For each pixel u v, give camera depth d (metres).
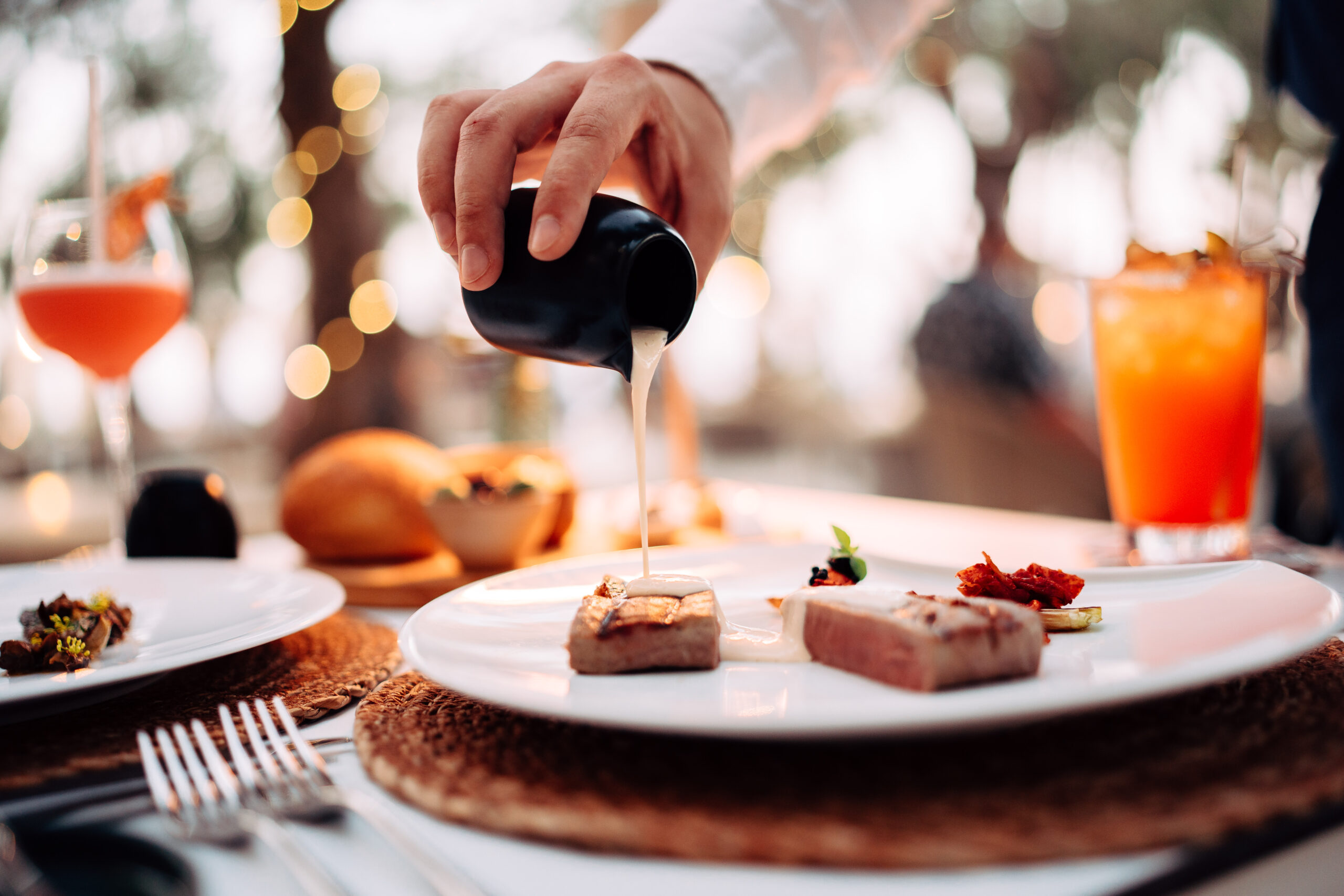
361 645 0.60
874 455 2.64
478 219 0.54
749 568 0.65
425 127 0.58
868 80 0.83
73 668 0.53
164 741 0.47
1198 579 0.56
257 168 2.19
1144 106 2.36
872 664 0.50
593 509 0.96
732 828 0.38
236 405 2.30
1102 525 0.83
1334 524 0.81
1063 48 2.56
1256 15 2.30
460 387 2.13
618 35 1.00
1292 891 0.38
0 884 0.38
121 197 0.72
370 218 2.07
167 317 0.73
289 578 0.63
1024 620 0.49
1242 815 0.37
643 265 0.59
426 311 2.07
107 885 0.39
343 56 2.11
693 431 1.01
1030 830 0.37
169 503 0.73
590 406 2.30
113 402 0.76
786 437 3.05
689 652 0.52
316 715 0.52
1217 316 0.65
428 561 0.78
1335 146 0.79
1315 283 0.79
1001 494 1.95
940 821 0.38
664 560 0.65
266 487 2.25
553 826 0.40
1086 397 2.11
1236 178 0.68
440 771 0.46
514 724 0.49
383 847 0.42
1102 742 0.46
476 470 0.81
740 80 0.71
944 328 1.97
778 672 0.52
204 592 0.63
